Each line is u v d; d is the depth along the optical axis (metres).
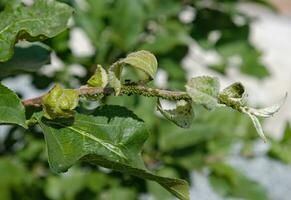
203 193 1.84
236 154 1.00
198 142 0.94
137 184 0.96
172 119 0.44
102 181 0.97
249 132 0.99
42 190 0.98
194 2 1.05
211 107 0.42
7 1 0.59
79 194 0.98
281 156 1.00
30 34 0.48
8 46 0.48
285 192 2.00
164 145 0.90
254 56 1.12
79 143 0.45
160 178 0.43
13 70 0.57
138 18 0.95
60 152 0.45
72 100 0.45
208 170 1.02
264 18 3.43
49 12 0.50
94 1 0.94
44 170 1.00
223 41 1.09
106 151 0.46
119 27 0.94
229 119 0.98
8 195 0.96
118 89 0.43
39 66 0.58
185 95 0.43
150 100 0.90
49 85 0.95
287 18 3.52
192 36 1.05
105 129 0.47
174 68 1.01
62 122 0.46
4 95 0.45
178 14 1.04
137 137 0.47
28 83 1.01
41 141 1.01
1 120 0.44
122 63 0.43
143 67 0.43
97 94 0.45
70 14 0.50
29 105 0.46
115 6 0.94
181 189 0.44
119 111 0.47
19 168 0.97
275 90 2.84
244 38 1.09
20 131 1.01
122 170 0.44
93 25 0.94
